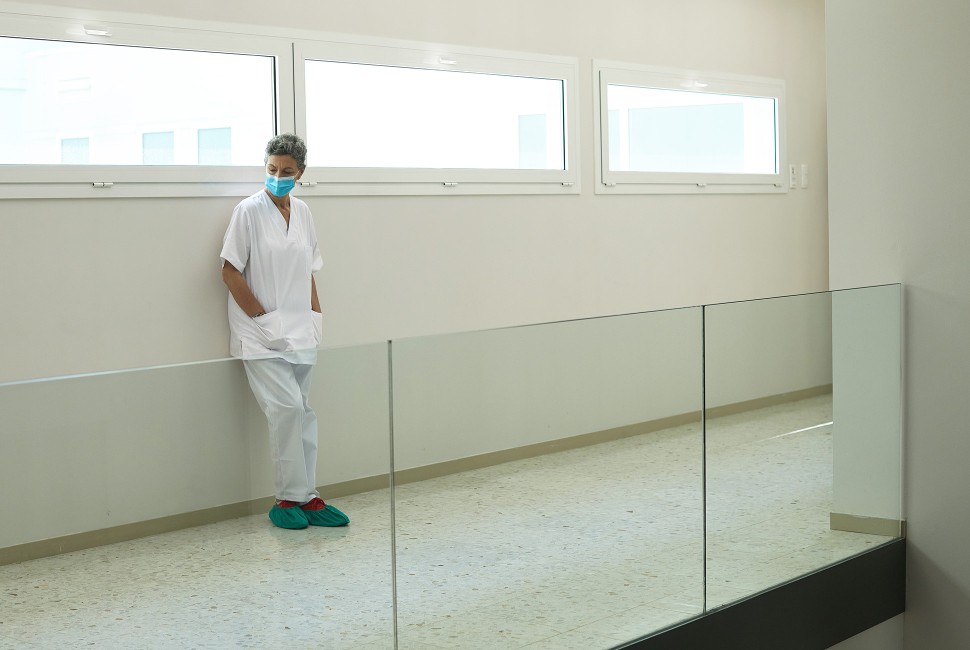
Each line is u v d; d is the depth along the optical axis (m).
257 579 2.07
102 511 1.89
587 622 2.58
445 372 2.32
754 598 2.93
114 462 1.90
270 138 3.88
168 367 1.95
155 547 1.95
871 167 3.36
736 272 5.75
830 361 3.14
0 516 1.78
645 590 2.70
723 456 2.87
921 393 3.31
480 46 4.46
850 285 3.44
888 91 3.30
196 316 3.65
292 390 2.10
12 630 1.79
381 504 2.23
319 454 2.14
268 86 3.86
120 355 3.48
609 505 2.62
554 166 4.84
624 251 5.14
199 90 3.68
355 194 4.06
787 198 6.05
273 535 2.09
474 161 4.53
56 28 3.30
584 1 4.88
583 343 2.55
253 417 2.06
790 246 6.09
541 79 4.75
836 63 3.41
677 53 5.35
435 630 2.33
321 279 3.98
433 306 4.36
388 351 2.22
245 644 2.06
